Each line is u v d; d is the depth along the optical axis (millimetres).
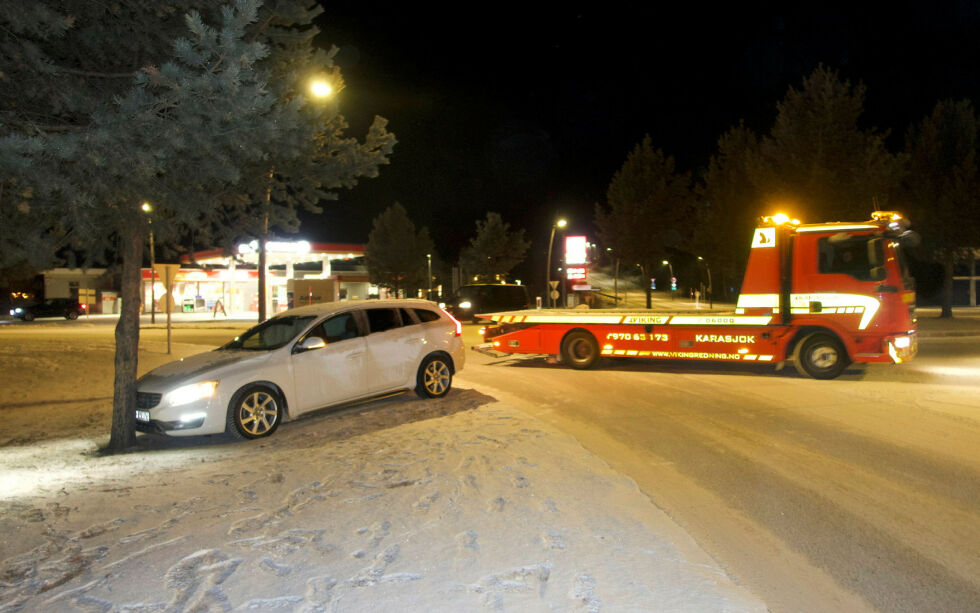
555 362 17000
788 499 6047
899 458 7328
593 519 5383
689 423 9359
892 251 12820
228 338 28078
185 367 9445
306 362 9820
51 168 5820
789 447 7902
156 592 4129
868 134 24031
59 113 6953
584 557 4594
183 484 6676
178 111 5816
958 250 30469
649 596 3998
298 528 5238
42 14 5785
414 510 5621
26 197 6125
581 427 9219
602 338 15211
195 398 8836
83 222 6629
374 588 4113
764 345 13664
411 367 11180
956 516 5562
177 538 5082
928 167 30188
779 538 5137
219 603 3955
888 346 12766
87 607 3965
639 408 10562
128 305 8984
